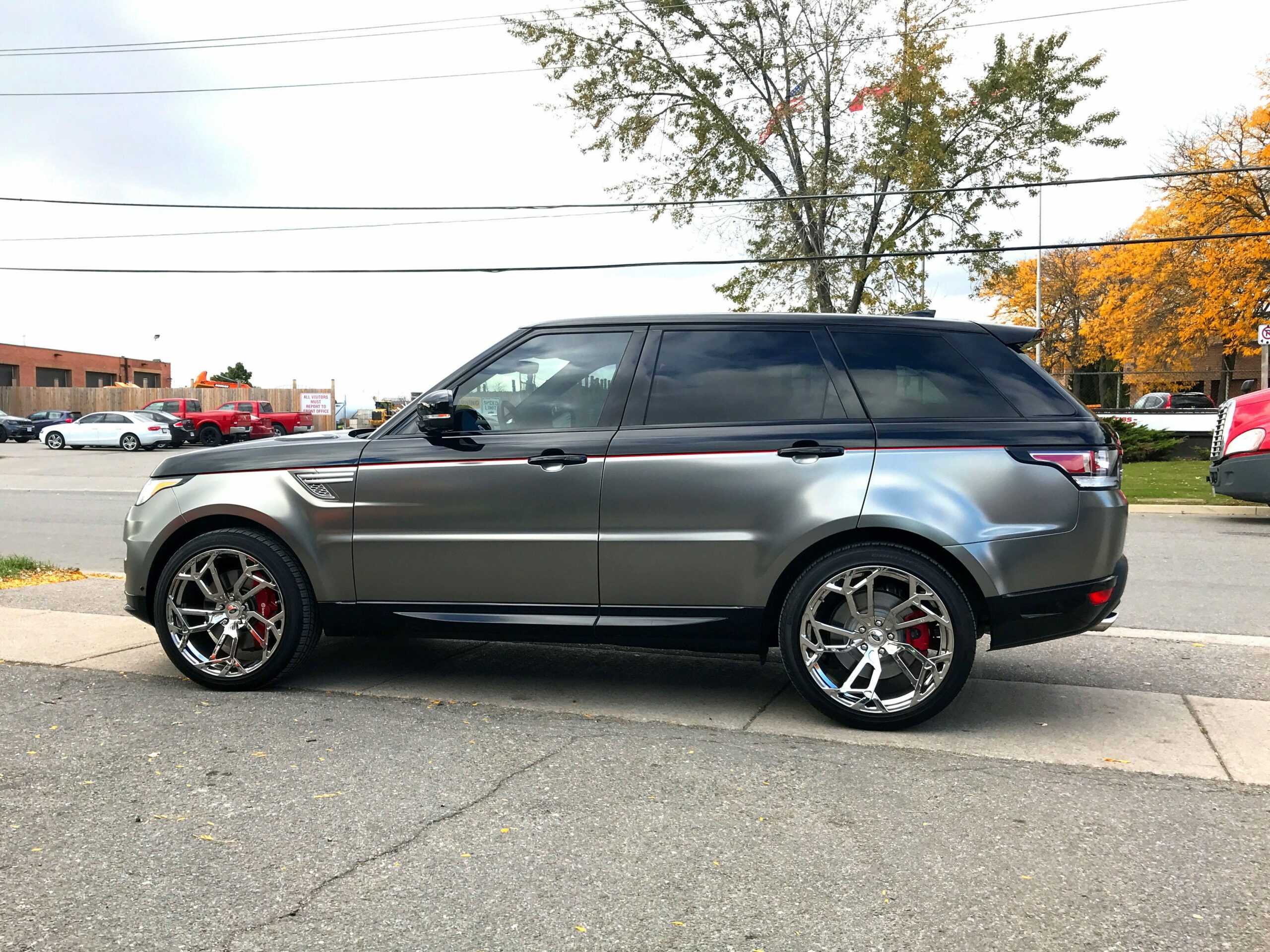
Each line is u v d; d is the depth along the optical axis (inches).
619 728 175.5
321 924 106.7
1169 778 151.7
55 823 133.1
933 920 107.5
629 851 124.7
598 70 1109.7
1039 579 169.8
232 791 144.5
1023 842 127.7
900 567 170.4
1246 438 476.1
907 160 1037.8
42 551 446.3
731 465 178.1
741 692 201.2
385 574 192.7
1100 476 172.2
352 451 195.6
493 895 113.2
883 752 163.5
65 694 196.1
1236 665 227.0
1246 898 112.4
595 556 183.2
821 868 120.2
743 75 1103.0
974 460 171.9
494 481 187.2
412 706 189.0
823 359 183.3
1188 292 1494.8
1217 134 1360.7
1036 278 1899.6
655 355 189.5
